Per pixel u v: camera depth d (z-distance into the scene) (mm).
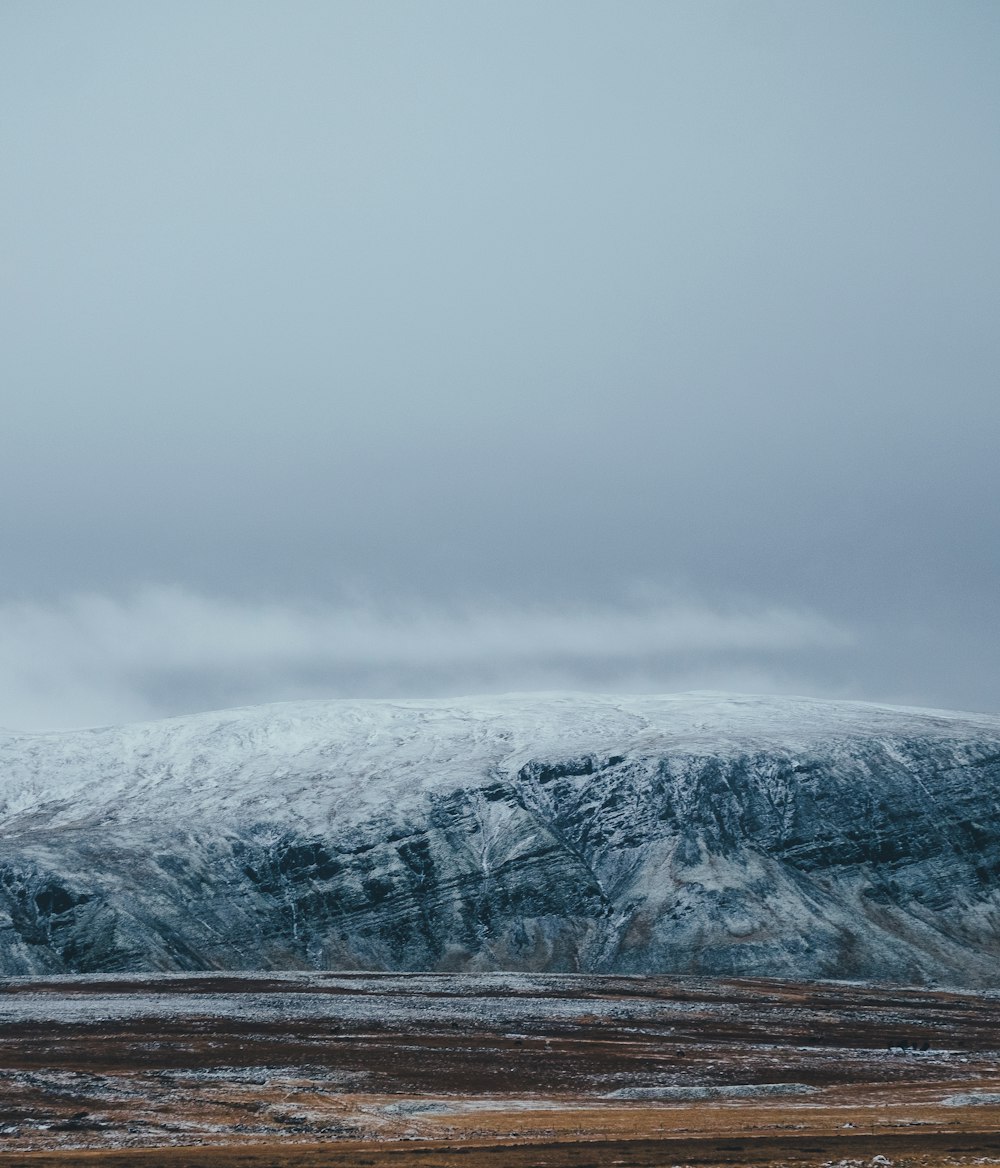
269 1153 84625
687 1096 120625
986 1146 85000
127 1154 84938
